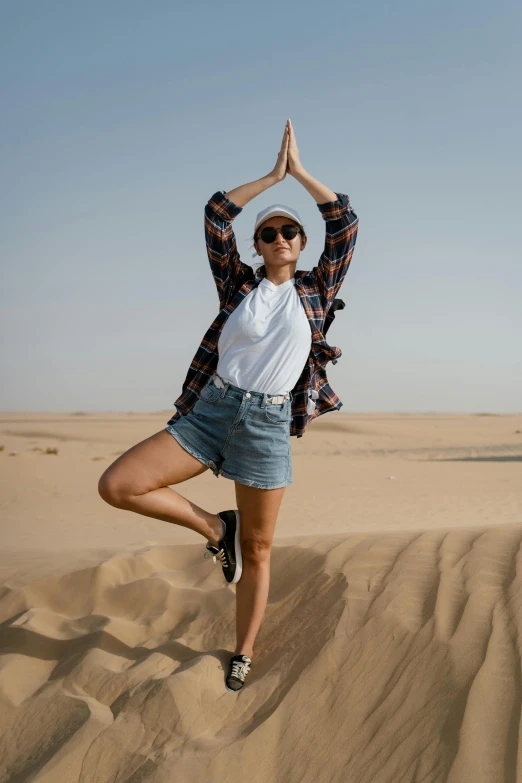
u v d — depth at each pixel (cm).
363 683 294
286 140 356
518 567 341
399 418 10006
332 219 353
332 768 264
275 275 352
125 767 276
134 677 325
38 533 958
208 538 338
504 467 2456
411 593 340
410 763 256
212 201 352
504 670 276
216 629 368
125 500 320
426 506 1332
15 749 298
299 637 338
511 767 240
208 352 350
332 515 1199
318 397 360
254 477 329
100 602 416
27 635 376
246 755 273
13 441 3947
